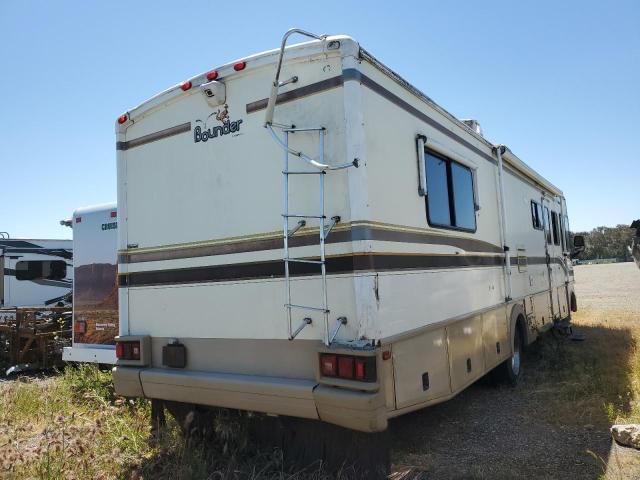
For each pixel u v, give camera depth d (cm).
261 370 378
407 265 383
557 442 446
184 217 430
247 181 394
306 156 361
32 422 548
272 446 397
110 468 404
